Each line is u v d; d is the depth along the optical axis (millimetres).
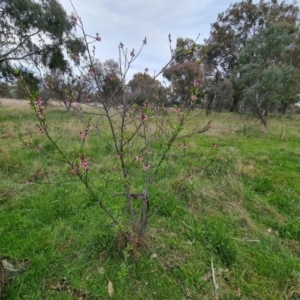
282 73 8469
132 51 1539
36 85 12055
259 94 9242
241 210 2482
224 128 8078
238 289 1496
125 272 1453
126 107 1592
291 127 9938
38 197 2465
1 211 2174
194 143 5348
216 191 2883
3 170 3068
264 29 8359
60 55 12305
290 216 2449
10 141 4582
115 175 2957
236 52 20656
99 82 1565
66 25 10867
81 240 1817
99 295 1381
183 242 1913
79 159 1518
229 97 16875
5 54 10312
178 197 2680
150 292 1433
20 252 1636
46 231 1904
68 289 1412
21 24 9938
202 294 1445
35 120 7410
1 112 9742
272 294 1473
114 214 2076
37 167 3152
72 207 2314
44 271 1493
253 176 3436
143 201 1717
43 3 10508
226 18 20859
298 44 13148
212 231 2055
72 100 1532
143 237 1781
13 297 1306
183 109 1786
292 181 3336
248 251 1865
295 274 1607
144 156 2064
